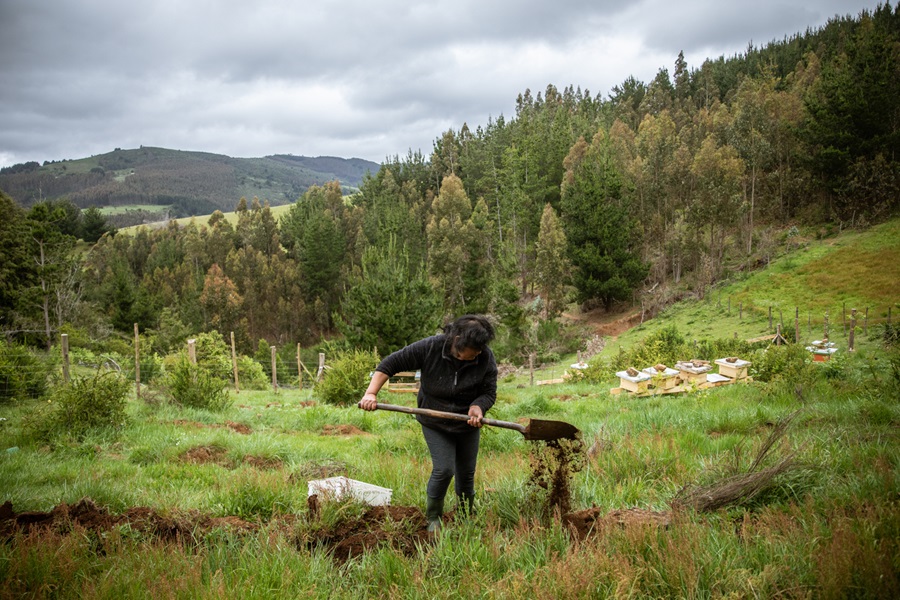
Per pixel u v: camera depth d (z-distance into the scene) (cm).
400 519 464
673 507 441
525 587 319
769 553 350
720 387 1534
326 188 14188
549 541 381
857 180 6519
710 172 6750
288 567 358
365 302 2802
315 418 1286
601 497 505
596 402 1455
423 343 443
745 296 5338
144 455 866
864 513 393
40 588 324
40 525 440
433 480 420
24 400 1509
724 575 327
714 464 568
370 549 401
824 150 6838
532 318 6334
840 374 1454
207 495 565
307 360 4778
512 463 636
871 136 7044
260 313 9238
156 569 349
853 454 558
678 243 6944
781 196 7731
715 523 416
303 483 605
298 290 9612
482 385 443
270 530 432
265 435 1028
